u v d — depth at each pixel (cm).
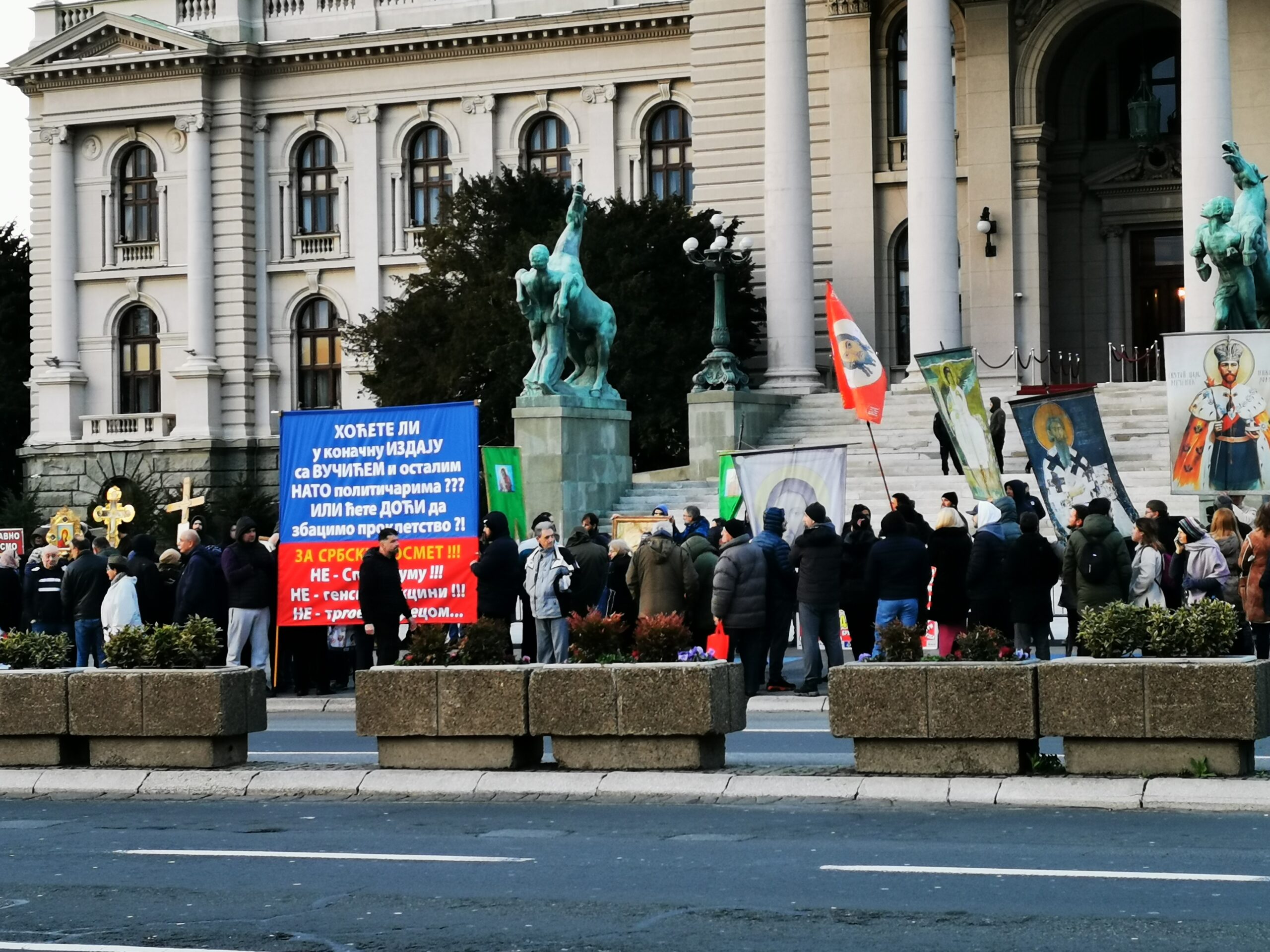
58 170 7425
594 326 4375
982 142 5734
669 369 5716
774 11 5444
